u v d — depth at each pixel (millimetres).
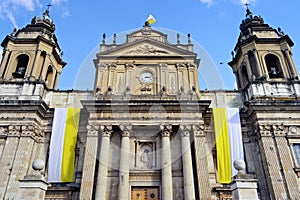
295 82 26562
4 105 24484
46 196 22031
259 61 28375
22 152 22719
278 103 24688
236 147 22891
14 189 20938
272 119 24438
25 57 29422
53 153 22875
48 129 25312
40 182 13109
